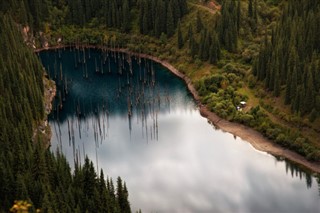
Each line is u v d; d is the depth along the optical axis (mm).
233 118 181000
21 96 168000
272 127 169375
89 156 162750
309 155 153500
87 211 112000
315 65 168875
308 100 164250
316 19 185625
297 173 150000
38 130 167375
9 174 121188
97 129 182125
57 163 129875
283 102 176625
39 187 119688
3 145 137125
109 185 126438
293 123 166250
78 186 124750
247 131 174375
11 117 157250
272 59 184625
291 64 178000
